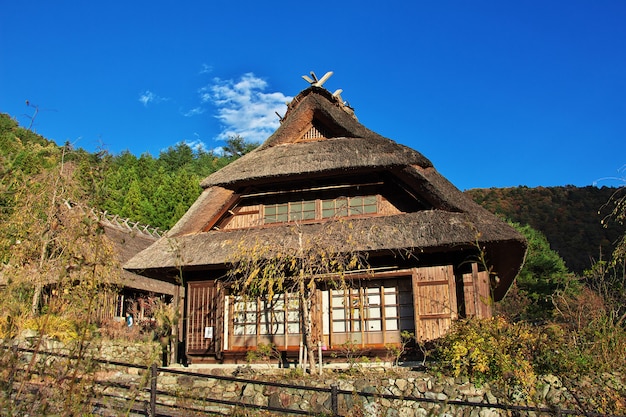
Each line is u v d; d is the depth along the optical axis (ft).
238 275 40.57
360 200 42.93
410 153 39.81
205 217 43.80
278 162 43.27
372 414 27.63
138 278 65.57
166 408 25.03
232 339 40.73
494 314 35.58
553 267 84.53
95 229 15.74
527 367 27.71
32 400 14.42
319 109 45.83
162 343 15.03
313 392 29.78
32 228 28.35
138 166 161.89
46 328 15.39
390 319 38.34
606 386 27.94
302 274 35.17
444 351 31.04
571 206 165.58
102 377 27.89
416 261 38.17
